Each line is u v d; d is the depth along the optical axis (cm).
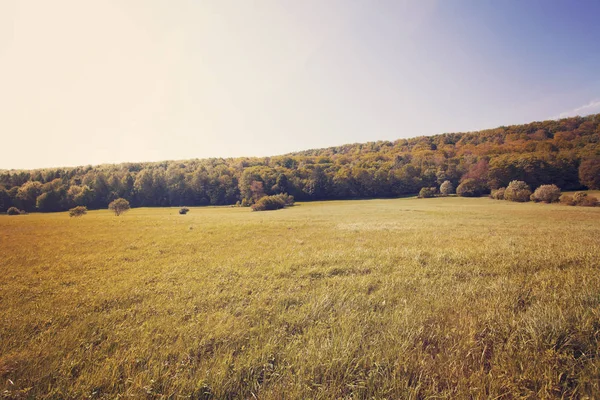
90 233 1841
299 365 337
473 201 6328
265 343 393
